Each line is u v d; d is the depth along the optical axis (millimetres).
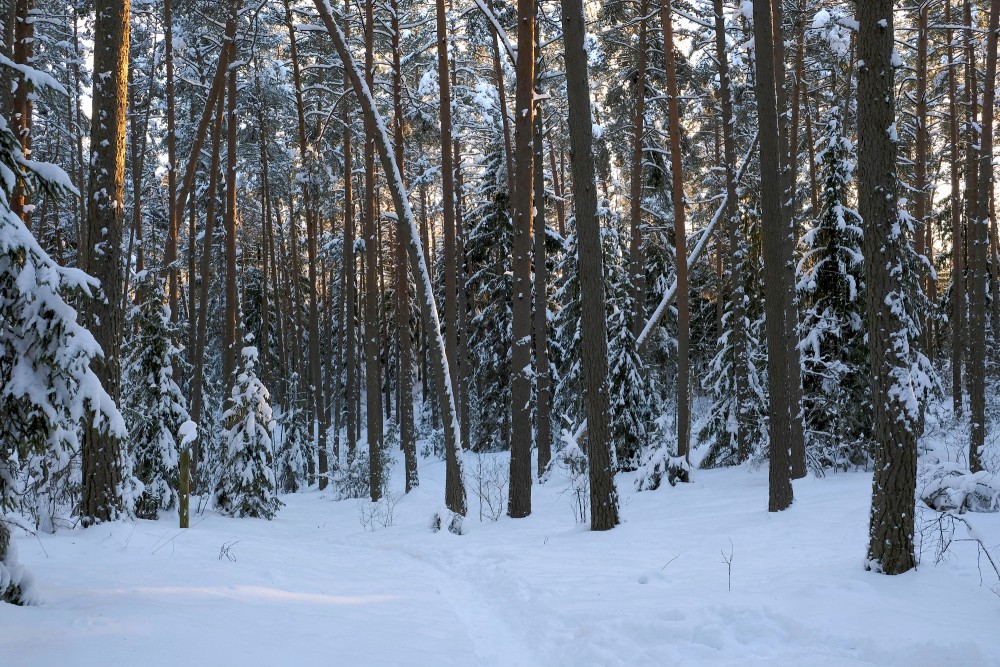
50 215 28219
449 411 14047
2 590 5098
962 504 8836
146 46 22609
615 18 20641
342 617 5902
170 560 8328
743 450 17750
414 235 14148
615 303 21266
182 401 14094
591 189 11516
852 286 15352
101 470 10195
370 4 19156
